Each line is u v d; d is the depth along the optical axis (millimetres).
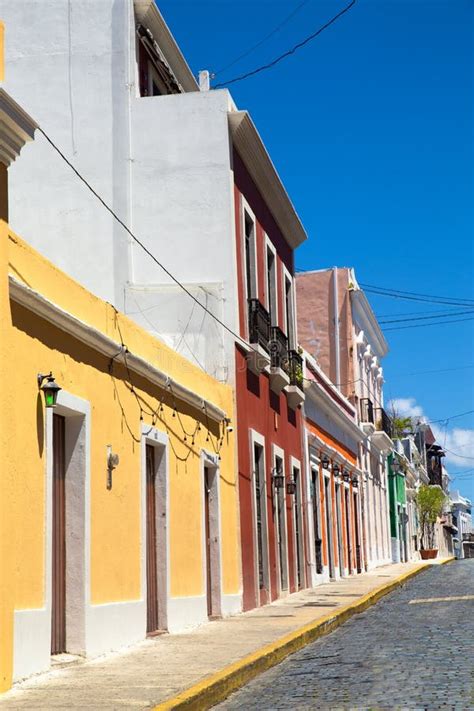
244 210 19266
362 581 25969
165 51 20094
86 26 18406
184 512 14430
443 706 7152
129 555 11906
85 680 8742
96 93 18266
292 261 24641
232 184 18203
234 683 9023
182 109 18266
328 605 17797
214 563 16109
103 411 11227
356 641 12211
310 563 24000
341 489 30734
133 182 18125
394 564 41469
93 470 10805
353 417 34094
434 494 55406
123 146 18156
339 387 34719
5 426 8523
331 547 27922
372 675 9016
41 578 9195
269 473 20391
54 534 10297
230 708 8016
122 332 12164
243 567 17531
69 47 18391
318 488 26641
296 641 12023
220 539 16266
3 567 8297
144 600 12250
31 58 18391
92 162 18109
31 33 18453
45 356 9602
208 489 16391
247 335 18688
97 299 11359
